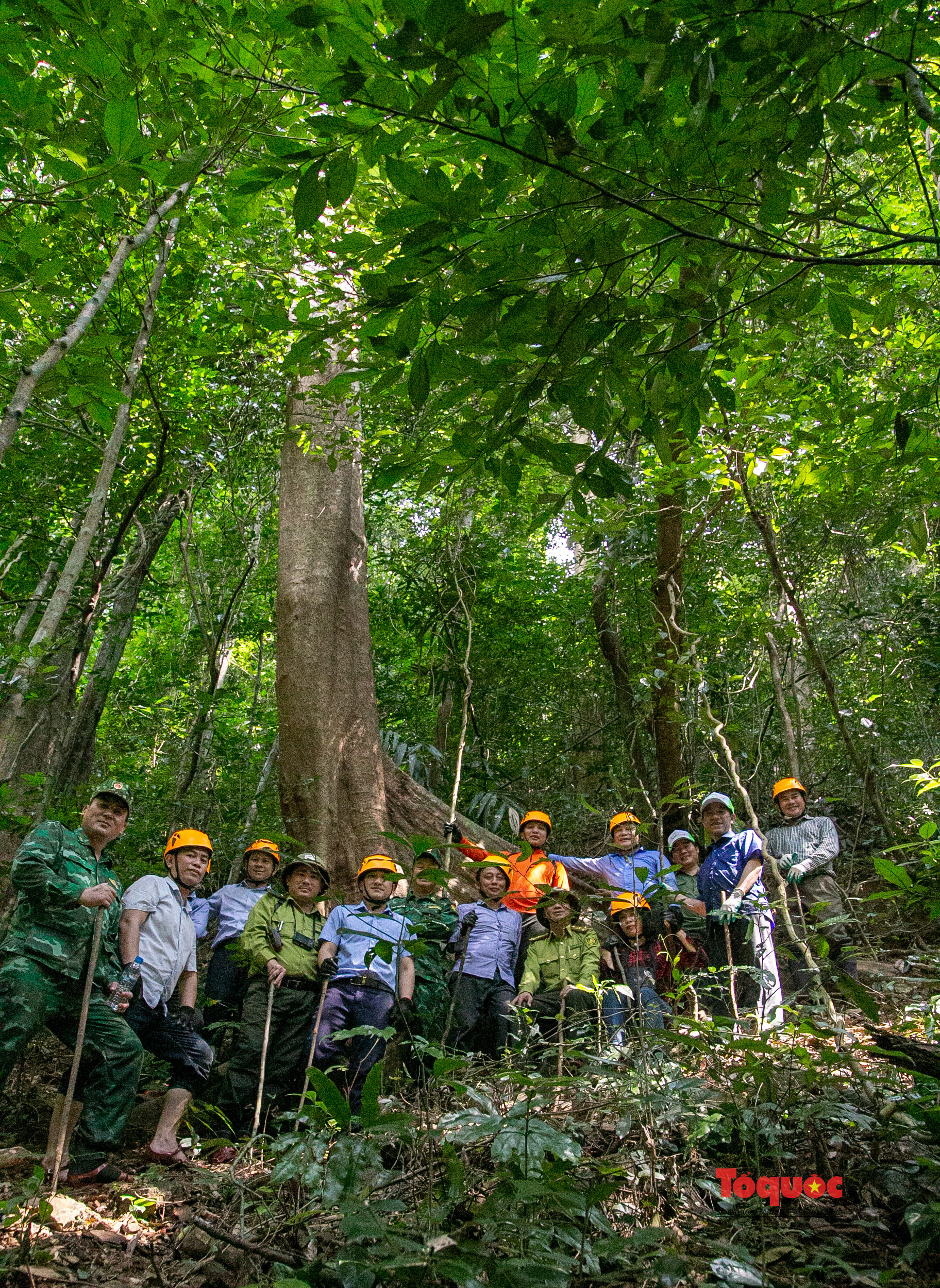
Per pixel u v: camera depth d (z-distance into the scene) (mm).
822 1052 2561
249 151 3533
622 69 2068
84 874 3768
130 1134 4590
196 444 8125
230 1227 2801
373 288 2219
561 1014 3514
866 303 2805
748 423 5012
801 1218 2557
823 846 4988
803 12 2023
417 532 10688
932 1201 2463
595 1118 3057
